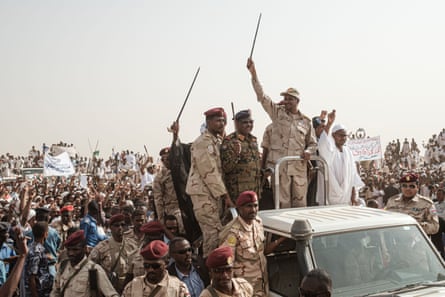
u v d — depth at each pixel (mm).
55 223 9734
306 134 6555
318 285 3164
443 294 3721
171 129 6078
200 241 5945
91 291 5277
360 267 4250
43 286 6668
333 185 6242
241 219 4691
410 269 4371
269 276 4824
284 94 6461
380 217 4715
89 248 8516
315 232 4309
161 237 5953
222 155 5645
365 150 19672
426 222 6770
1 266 6098
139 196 14531
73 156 33562
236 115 5793
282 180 6258
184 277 5086
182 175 6059
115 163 36281
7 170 32438
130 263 6445
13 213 10078
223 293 4039
